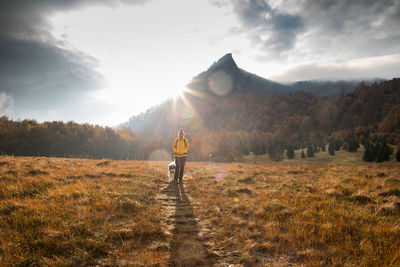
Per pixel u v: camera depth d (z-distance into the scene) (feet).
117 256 10.14
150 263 9.60
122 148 395.14
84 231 12.01
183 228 14.52
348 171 37.60
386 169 42.80
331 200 18.93
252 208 18.06
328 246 11.10
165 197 22.76
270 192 22.86
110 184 23.76
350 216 14.76
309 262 9.73
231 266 9.87
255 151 282.15
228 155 235.81
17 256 9.12
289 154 235.61
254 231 13.42
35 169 27.73
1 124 319.06
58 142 329.93
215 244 12.16
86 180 24.66
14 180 21.77
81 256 9.91
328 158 211.00
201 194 23.91
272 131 558.15
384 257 9.57
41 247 10.29
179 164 31.19
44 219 12.61
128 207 16.94
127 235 12.32
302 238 12.09
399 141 253.03
